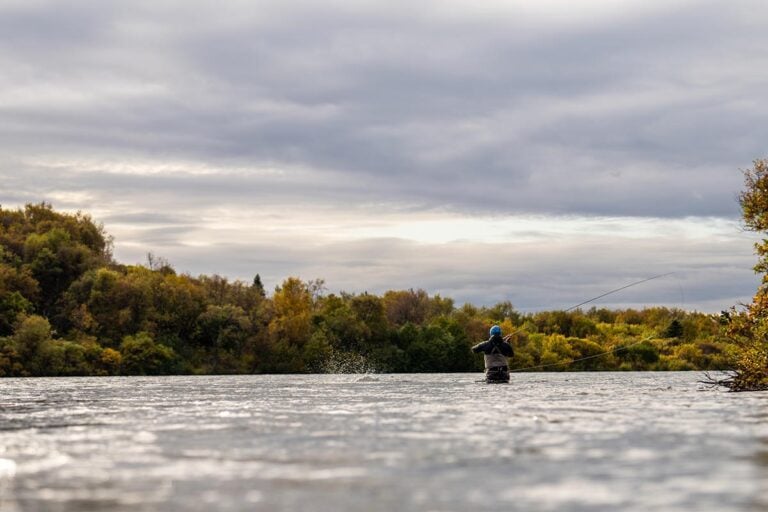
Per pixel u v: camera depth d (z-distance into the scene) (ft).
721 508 23.36
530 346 293.64
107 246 402.72
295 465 32.09
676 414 54.95
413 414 56.75
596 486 26.94
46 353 281.54
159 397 90.43
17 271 339.16
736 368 89.25
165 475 29.96
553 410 59.67
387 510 23.49
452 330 369.91
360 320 365.40
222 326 342.64
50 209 399.65
